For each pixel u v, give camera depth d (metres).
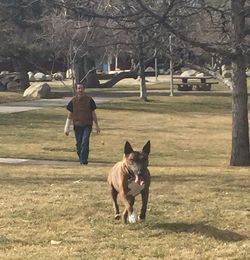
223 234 7.02
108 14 13.85
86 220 7.72
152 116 33.66
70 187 10.48
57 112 33.56
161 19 13.35
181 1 13.64
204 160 18.42
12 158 17.64
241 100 16.45
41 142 21.89
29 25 44.84
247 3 16.66
